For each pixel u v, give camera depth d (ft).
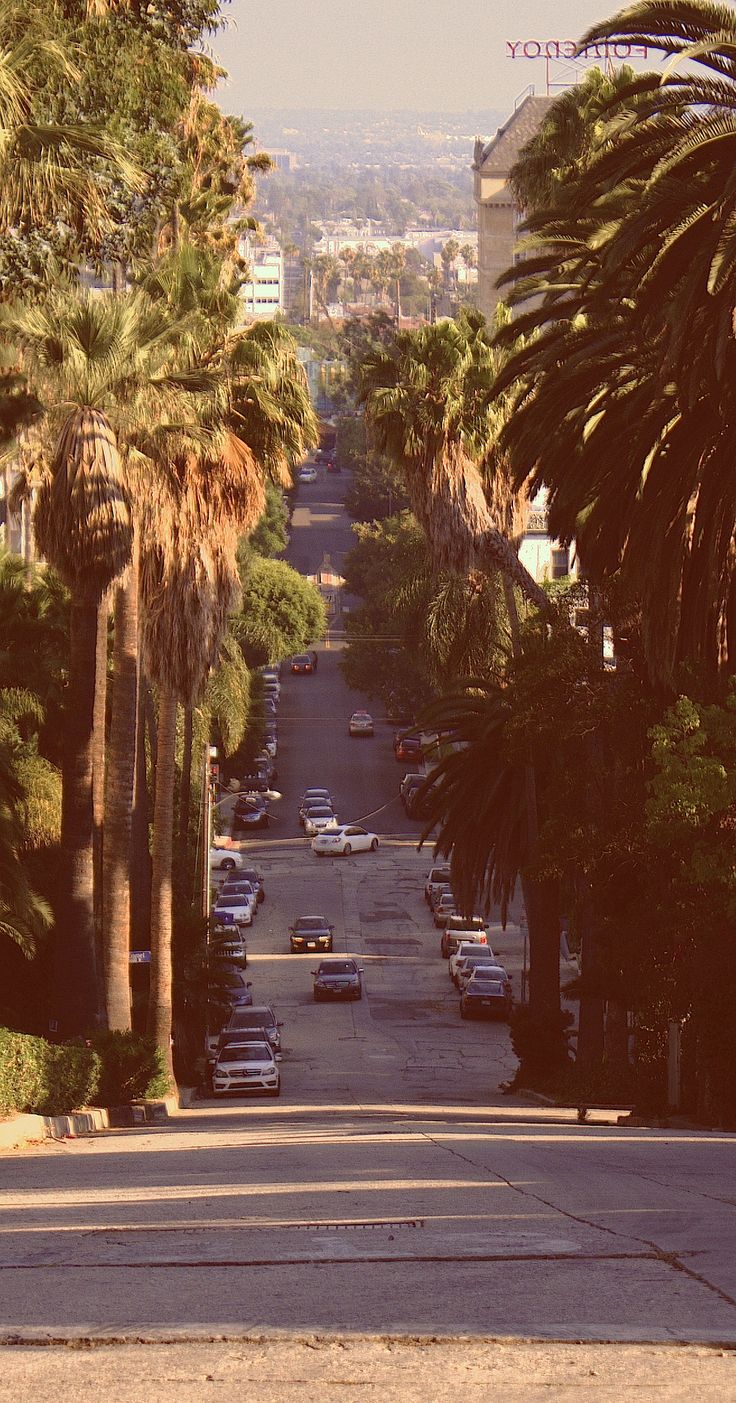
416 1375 19.72
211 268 157.07
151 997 162.30
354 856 392.27
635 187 143.54
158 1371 20.15
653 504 127.65
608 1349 21.12
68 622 174.81
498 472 199.72
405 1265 29.32
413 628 288.51
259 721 414.00
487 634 224.94
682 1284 26.50
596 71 229.86
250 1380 19.60
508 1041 238.89
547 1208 40.37
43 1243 33.55
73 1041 122.11
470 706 190.80
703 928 124.36
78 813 134.62
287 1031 246.06
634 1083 155.94
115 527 128.88
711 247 109.29
